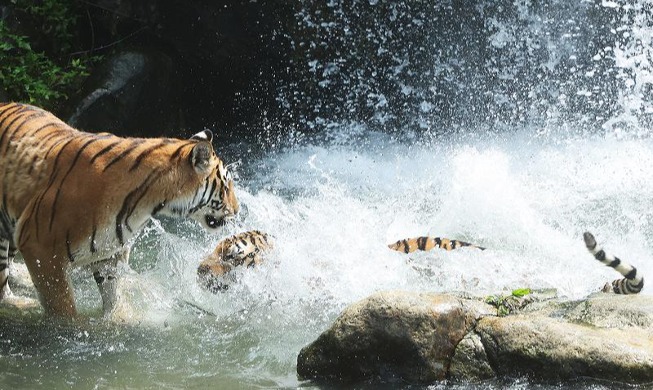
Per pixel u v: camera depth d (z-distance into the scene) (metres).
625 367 6.33
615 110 17.86
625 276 8.02
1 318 8.50
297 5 16.97
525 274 9.56
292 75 17.73
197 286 9.34
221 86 17.64
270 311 8.81
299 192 13.96
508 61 18.28
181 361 7.74
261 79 17.67
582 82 18.19
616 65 17.78
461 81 18.33
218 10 16.42
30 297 9.40
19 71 14.71
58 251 8.12
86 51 16.27
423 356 6.76
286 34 17.12
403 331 6.80
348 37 17.62
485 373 6.72
